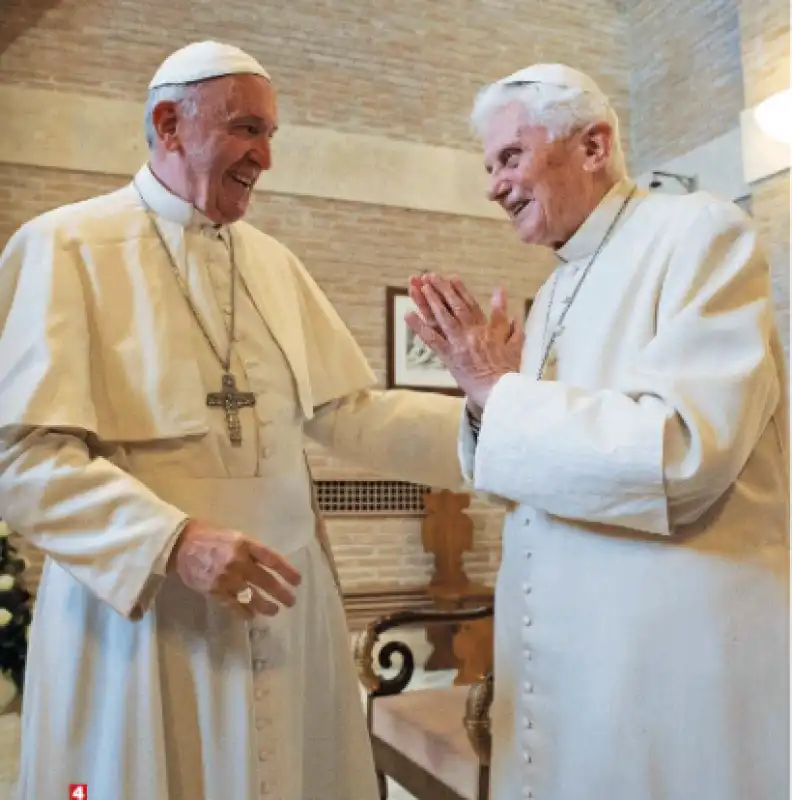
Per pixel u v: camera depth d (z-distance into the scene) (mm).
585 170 1471
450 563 5648
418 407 1794
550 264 6383
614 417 1200
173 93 1492
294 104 5777
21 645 3988
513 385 1297
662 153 6488
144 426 1389
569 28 6684
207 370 1475
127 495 1257
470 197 6164
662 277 1327
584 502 1207
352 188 5824
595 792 1258
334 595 1627
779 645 1233
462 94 6246
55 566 1450
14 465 1286
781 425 1331
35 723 1359
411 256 5969
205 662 1360
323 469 5547
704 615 1229
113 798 1278
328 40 5902
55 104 5152
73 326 1370
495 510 6035
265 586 1236
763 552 1272
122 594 1224
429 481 1786
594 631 1292
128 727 1300
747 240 1288
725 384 1174
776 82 4879
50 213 1518
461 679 4074
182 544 1236
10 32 5133
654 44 6605
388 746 2492
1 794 2936
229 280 1571
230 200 1540
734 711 1208
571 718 1305
